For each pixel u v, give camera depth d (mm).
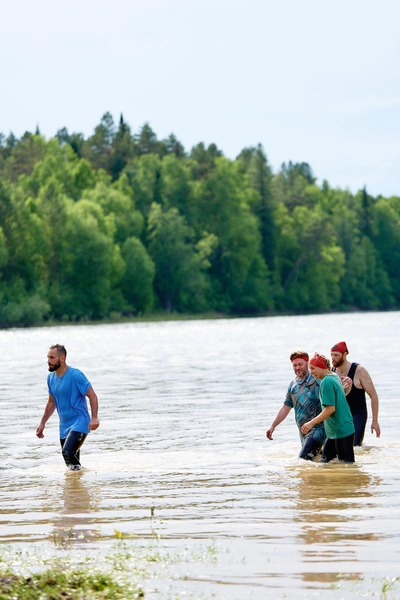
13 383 47781
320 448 22984
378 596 11039
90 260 179750
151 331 133750
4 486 19719
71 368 22641
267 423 30266
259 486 19125
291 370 52656
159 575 12047
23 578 11570
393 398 36375
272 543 13820
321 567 12367
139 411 34094
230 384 44438
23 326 165500
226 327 147000
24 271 172250
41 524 15695
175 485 19547
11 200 173750
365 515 15766
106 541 14242
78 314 175750
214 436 27359
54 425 30906
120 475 21016
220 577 11938
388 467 21391
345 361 25203
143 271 193875
